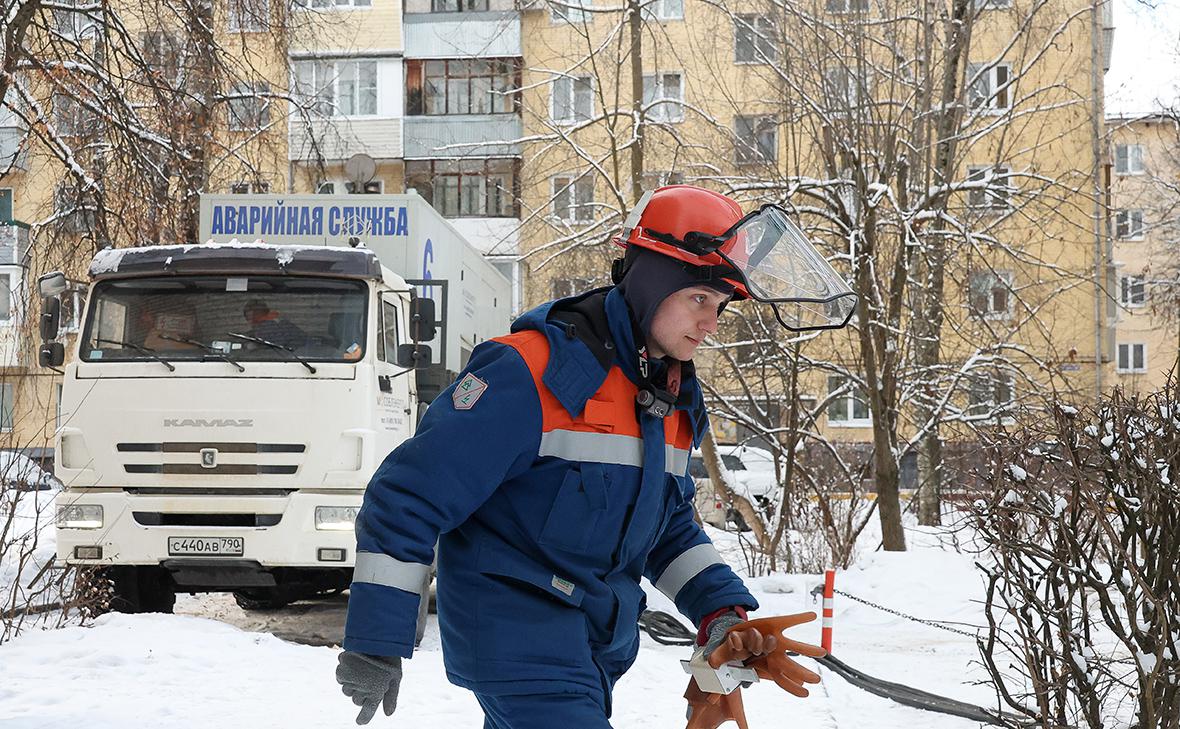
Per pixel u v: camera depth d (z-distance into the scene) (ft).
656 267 9.45
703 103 67.05
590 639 9.53
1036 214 67.97
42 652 26.86
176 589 35.76
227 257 32.12
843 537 53.72
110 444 31.83
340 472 31.48
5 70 44.39
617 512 9.29
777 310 10.05
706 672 9.39
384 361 33.40
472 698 23.84
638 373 9.43
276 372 31.71
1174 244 111.55
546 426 9.11
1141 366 154.30
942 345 64.28
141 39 51.49
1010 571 19.07
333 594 41.93
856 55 55.67
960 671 30.50
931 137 58.54
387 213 38.50
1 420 33.32
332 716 21.97
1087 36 75.72
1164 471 17.21
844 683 27.04
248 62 54.75
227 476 31.48
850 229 55.42
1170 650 17.52
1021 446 18.63
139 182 49.39
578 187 74.59
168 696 23.34
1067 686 19.02
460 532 9.39
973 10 59.52
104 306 32.65
